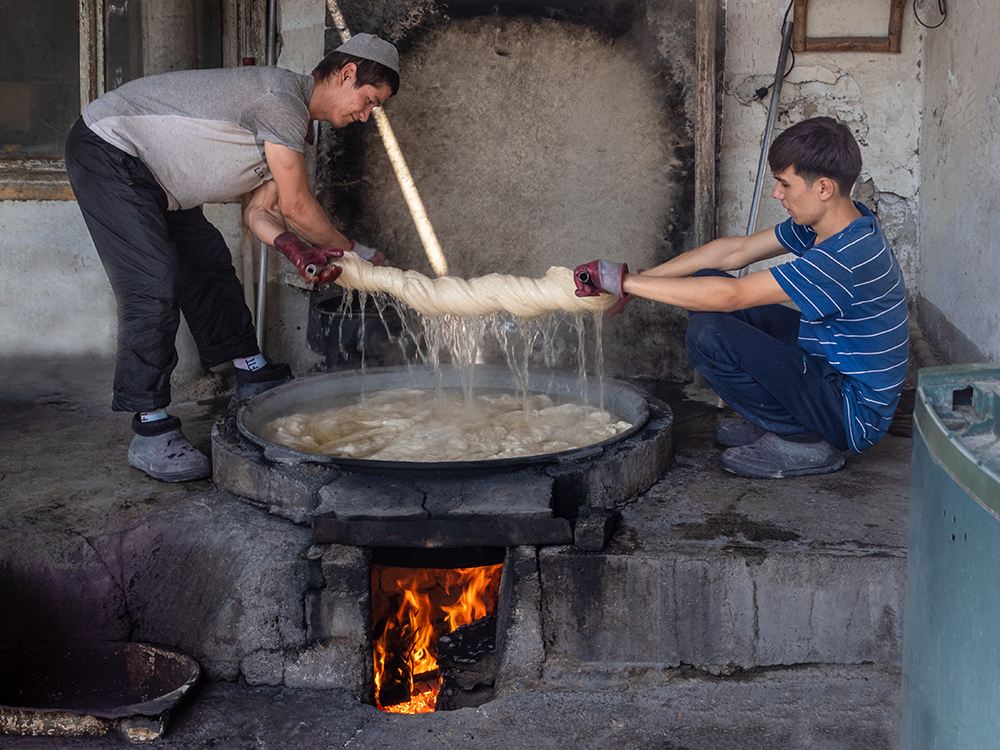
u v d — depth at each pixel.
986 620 1.31
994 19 3.43
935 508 1.47
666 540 2.53
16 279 4.62
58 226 4.57
